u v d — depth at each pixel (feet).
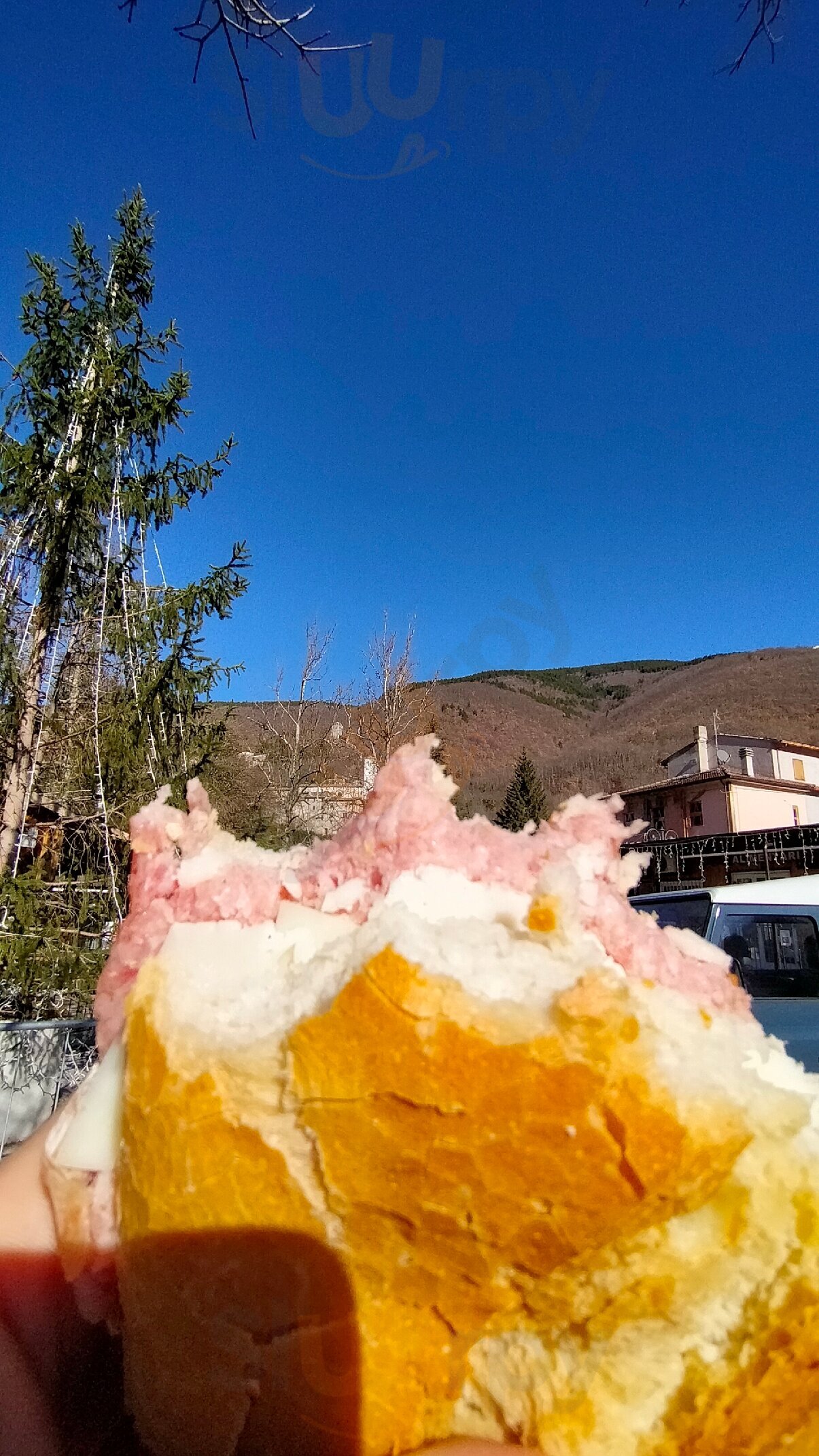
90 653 20.88
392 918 2.40
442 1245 2.19
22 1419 2.46
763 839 64.08
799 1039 12.21
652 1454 2.22
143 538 21.99
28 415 20.52
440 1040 2.12
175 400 22.15
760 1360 2.25
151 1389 2.36
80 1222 2.67
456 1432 2.29
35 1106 14.83
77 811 20.45
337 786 50.16
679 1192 2.15
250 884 2.82
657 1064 2.21
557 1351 2.28
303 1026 2.23
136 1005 2.60
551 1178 2.10
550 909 2.49
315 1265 2.22
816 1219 2.26
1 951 17.13
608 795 3.17
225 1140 2.28
